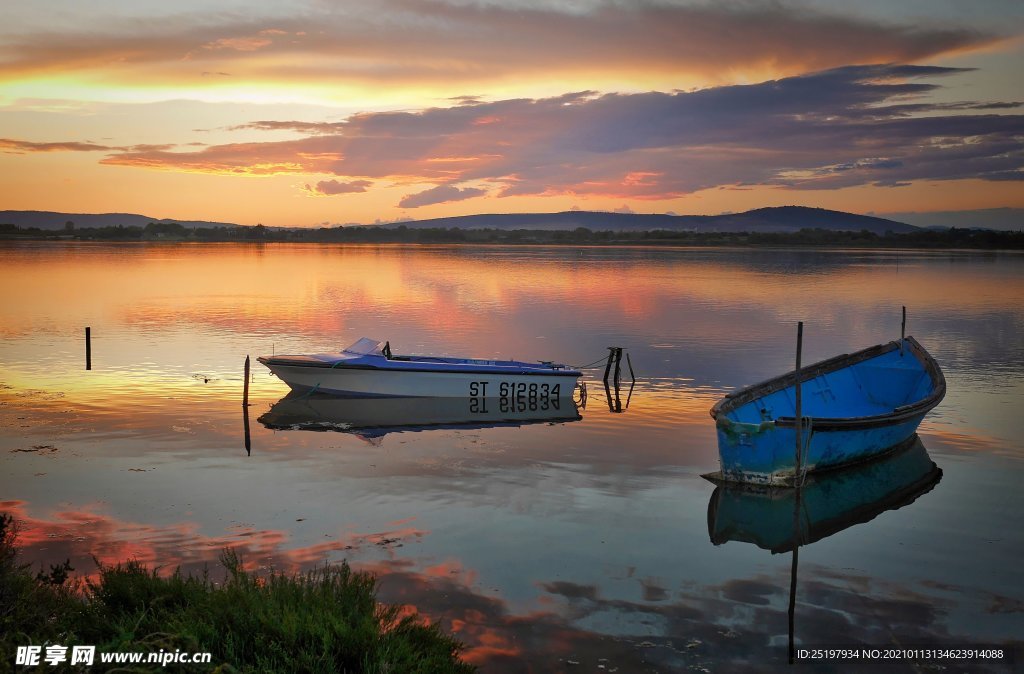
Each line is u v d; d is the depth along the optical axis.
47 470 15.76
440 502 14.29
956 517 13.88
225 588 9.35
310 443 18.62
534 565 11.46
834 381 20.25
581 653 8.96
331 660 7.14
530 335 38.16
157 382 25.58
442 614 9.84
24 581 8.38
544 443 19.02
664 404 23.69
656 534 12.86
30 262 109.69
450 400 24.53
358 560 11.49
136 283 70.06
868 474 16.45
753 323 43.44
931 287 71.75
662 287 70.81
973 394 24.44
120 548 11.74
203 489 14.77
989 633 9.62
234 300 54.00
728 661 8.88
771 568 11.55
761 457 15.38
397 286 69.75
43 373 26.72
